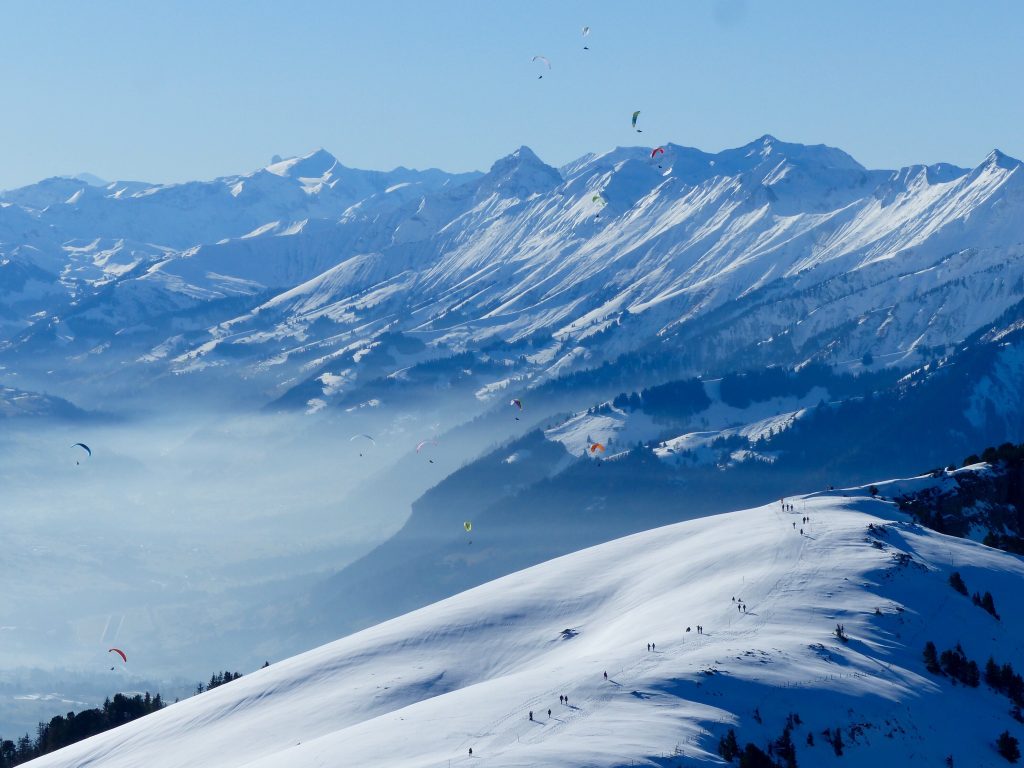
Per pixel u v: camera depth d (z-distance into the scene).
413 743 131.25
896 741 135.50
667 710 132.75
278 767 133.88
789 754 128.12
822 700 138.00
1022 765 139.62
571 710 133.88
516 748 124.06
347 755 131.38
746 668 143.50
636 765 117.38
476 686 153.50
